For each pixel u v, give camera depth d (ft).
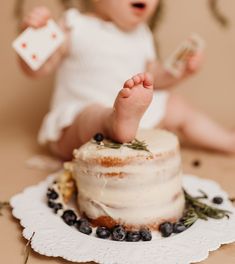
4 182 2.53
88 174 2.01
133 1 2.72
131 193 1.96
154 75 3.03
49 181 2.40
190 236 1.92
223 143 3.03
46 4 3.51
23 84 3.57
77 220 2.03
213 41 3.62
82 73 2.85
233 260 1.86
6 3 3.51
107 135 2.23
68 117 2.68
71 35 2.82
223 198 2.26
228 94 3.60
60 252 1.81
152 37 3.17
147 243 1.88
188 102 3.60
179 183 2.08
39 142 3.05
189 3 3.59
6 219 2.14
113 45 2.84
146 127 2.81
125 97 1.98
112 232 1.94
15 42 2.45
